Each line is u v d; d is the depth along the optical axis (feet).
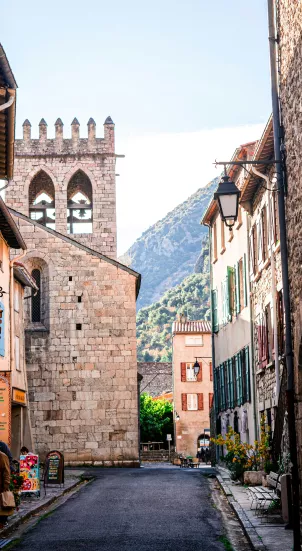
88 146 198.29
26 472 81.41
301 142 52.75
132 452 148.36
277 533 53.36
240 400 121.19
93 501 79.56
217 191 52.06
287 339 53.52
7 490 60.34
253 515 62.28
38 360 151.02
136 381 150.51
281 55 59.21
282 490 55.42
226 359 138.31
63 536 57.11
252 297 111.75
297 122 53.98
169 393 350.43
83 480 110.42
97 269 153.38
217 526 60.49
